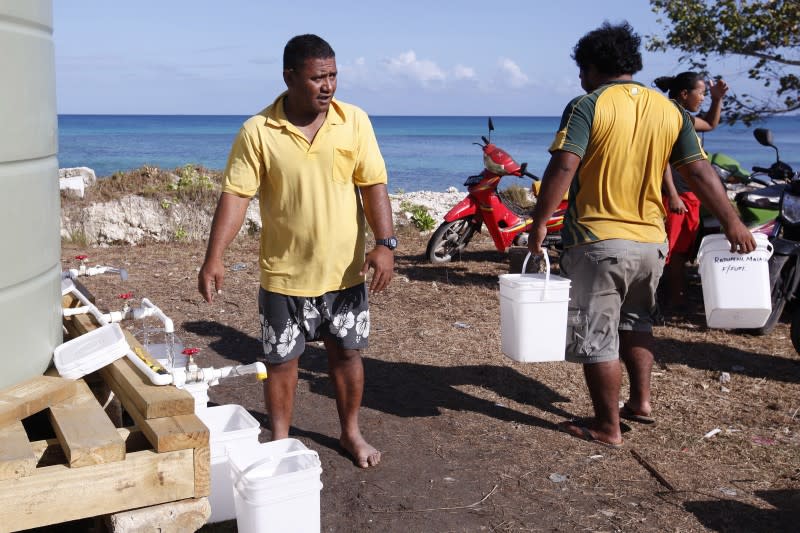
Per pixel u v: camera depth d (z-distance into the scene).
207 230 10.60
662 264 4.05
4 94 2.64
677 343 5.99
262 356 5.70
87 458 2.49
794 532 3.25
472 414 4.58
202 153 61.84
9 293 2.81
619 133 3.77
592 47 3.94
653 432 4.31
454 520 3.35
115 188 11.46
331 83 3.29
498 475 3.77
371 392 4.95
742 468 3.87
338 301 3.59
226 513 3.20
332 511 3.41
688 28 9.49
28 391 2.82
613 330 4.00
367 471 3.80
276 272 3.51
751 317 4.64
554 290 4.02
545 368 5.43
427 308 7.03
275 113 3.38
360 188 3.60
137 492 2.57
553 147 3.87
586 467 3.87
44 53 2.89
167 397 2.76
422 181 40.50
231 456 2.99
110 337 3.20
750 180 6.70
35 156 2.85
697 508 3.45
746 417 4.54
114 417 3.64
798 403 4.79
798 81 9.53
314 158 3.37
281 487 2.74
